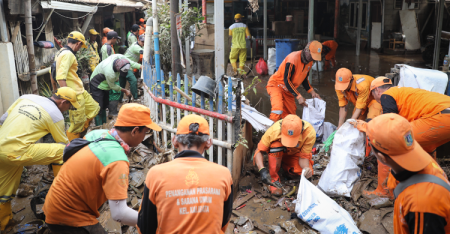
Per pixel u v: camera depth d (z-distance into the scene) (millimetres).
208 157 4414
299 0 18641
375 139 1923
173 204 1977
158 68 4953
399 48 14828
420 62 12289
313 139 3986
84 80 7750
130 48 8094
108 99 6258
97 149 2502
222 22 4027
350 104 7215
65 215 2582
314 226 3344
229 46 11281
